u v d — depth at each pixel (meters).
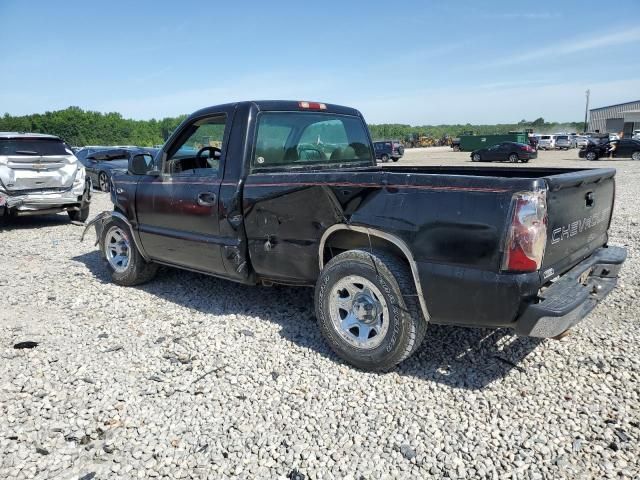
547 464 2.57
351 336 3.57
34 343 4.15
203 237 4.55
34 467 2.66
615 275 3.77
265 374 3.56
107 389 3.42
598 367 3.50
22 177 9.42
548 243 2.93
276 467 2.63
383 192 3.29
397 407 3.11
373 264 3.34
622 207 10.86
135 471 2.62
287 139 4.56
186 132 4.79
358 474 2.55
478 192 2.92
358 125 5.41
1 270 6.72
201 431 2.94
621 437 2.75
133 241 5.48
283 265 4.04
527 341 3.92
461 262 3.00
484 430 2.87
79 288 5.75
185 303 5.11
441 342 3.96
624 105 72.31
